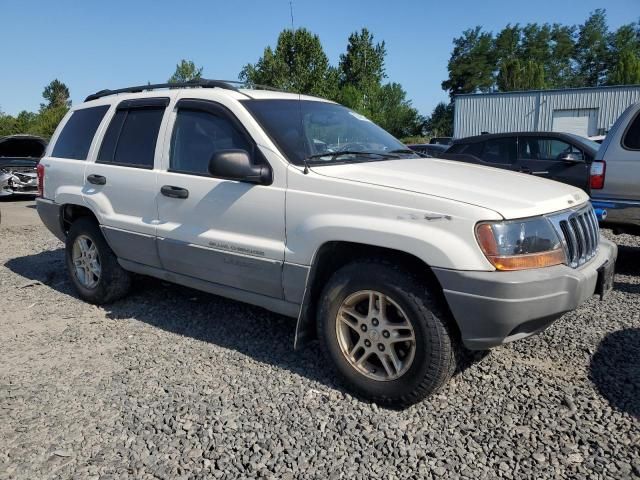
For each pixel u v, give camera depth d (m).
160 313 4.81
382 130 4.69
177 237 4.04
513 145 8.95
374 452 2.75
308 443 2.84
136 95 4.68
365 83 63.56
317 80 37.91
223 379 3.55
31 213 11.73
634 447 2.75
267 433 2.93
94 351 4.04
